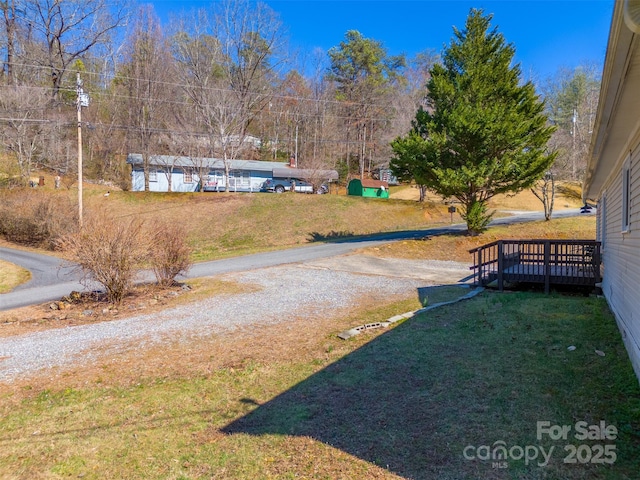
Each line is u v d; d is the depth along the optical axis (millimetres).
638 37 2754
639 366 3848
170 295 9305
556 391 3615
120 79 32688
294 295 8781
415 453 2816
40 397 4062
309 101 40250
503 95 15414
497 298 7699
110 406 3828
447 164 15680
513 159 14930
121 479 2701
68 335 6375
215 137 27734
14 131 27234
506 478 2479
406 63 46688
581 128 34062
